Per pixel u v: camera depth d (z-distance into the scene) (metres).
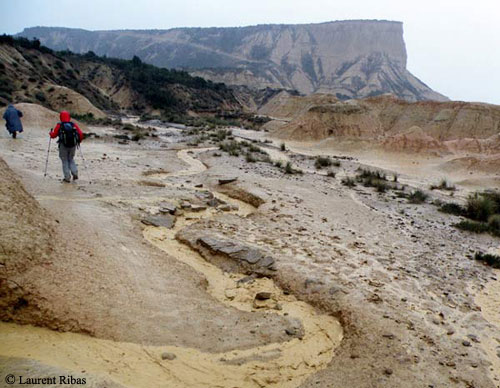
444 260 10.26
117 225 8.67
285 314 6.69
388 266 9.01
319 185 18.78
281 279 7.83
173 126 53.38
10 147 17.30
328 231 11.17
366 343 5.77
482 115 60.00
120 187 12.20
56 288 5.36
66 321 5.06
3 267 5.09
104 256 6.66
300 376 5.13
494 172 32.50
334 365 5.31
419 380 5.06
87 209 9.04
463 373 5.36
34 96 53.50
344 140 45.69
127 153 21.59
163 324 5.60
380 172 29.64
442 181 26.84
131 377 4.50
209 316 6.11
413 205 17.53
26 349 4.53
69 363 4.45
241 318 6.26
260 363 5.23
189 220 10.94
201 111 87.44
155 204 11.03
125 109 80.50
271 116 89.94
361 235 11.31
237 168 20.56
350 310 6.63
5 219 5.66
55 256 5.92
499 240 13.66
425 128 62.50
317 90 199.00
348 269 8.47
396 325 6.30
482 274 9.70
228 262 8.35
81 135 11.31
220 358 5.18
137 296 5.99
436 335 6.26
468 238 13.26
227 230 10.05
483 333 6.60
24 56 66.06
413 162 38.53
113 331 5.18
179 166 19.75
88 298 5.49
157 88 86.81
